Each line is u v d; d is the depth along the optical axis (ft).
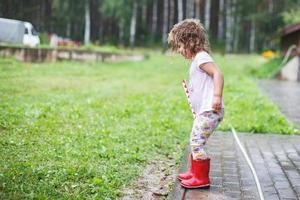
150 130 18.58
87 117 20.12
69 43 73.26
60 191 11.93
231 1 111.86
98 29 117.60
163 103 25.54
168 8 131.34
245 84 39.06
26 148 14.84
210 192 12.35
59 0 98.99
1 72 34.47
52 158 14.08
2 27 56.95
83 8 105.19
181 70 54.44
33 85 29.84
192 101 12.35
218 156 15.53
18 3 86.94
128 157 14.78
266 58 81.00
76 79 36.27
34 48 45.65
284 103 29.96
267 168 14.42
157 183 13.25
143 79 41.60
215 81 11.83
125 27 113.09
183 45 12.12
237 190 12.53
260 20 102.06
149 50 108.88
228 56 92.17
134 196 12.26
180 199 11.84
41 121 18.45
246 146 16.99
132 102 25.46
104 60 58.44
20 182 12.06
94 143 15.93
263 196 12.17
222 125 20.01
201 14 132.87
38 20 93.04
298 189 12.72
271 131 19.60
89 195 11.86
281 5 105.29
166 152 16.03
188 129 19.35
